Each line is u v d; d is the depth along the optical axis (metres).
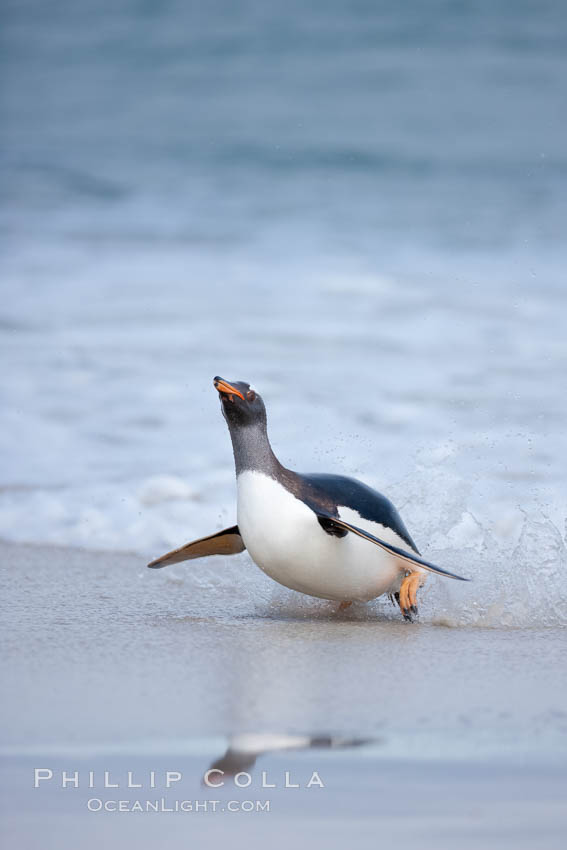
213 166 40.69
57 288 24.92
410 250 29.17
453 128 44.97
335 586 7.79
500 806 4.54
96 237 30.80
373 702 5.84
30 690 6.02
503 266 27.05
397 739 5.29
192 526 11.45
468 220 32.56
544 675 6.43
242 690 6.04
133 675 6.35
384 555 7.82
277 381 17.59
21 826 4.39
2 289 24.80
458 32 52.34
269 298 24.03
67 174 39.91
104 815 4.45
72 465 13.67
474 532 9.47
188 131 46.19
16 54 56.69
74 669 6.48
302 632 7.63
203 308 23.08
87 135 47.28
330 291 24.61
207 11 56.34
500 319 21.83
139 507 12.07
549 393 16.56
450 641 7.34
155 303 23.48
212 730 5.38
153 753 5.10
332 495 7.75
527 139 43.53
